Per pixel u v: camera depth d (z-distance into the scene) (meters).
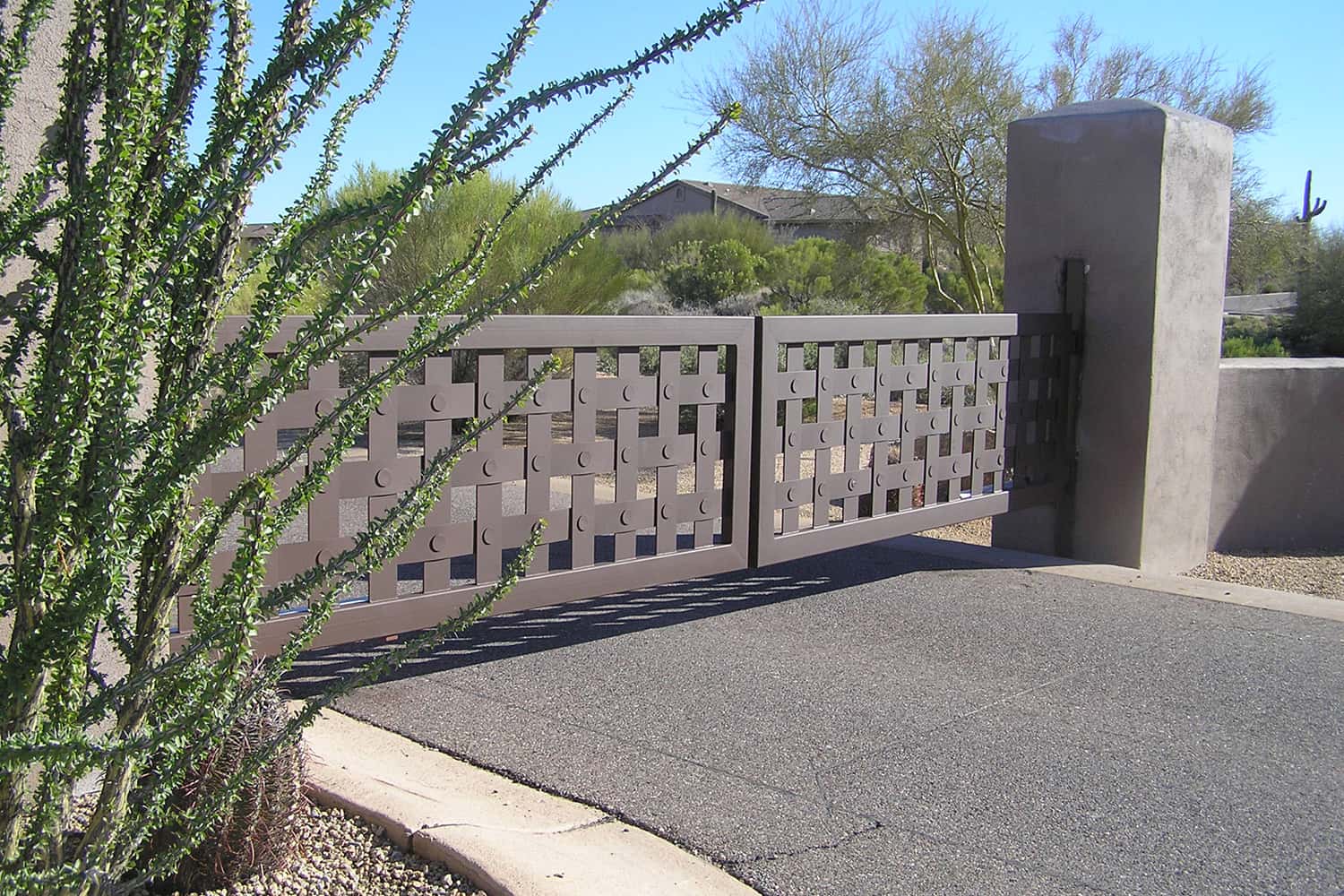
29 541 1.89
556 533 4.67
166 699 2.08
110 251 1.78
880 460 6.09
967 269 16.52
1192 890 3.08
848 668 4.96
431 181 1.85
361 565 2.17
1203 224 7.29
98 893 2.04
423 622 4.25
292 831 2.80
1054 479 7.25
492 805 3.37
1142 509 7.09
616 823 3.34
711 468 5.20
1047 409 7.17
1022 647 5.36
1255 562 8.16
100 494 1.77
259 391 1.85
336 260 2.01
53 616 1.80
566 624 5.58
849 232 18.61
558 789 3.56
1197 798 3.70
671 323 4.91
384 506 4.09
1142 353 7.03
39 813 1.96
